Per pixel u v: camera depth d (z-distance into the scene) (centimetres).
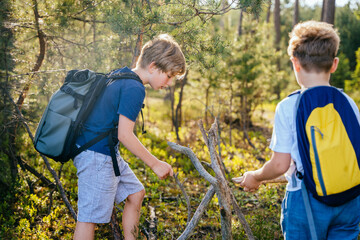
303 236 168
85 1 411
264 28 860
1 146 392
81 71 220
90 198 215
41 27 391
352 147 153
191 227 219
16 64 414
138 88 206
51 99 212
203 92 858
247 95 785
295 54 173
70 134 209
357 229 171
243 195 420
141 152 207
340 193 152
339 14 1648
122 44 418
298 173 165
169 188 454
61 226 324
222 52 366
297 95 168
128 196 253
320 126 154
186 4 321
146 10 321
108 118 211
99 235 313
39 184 432
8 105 393
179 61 218
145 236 312
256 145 761
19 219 345
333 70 174
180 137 766
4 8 368
